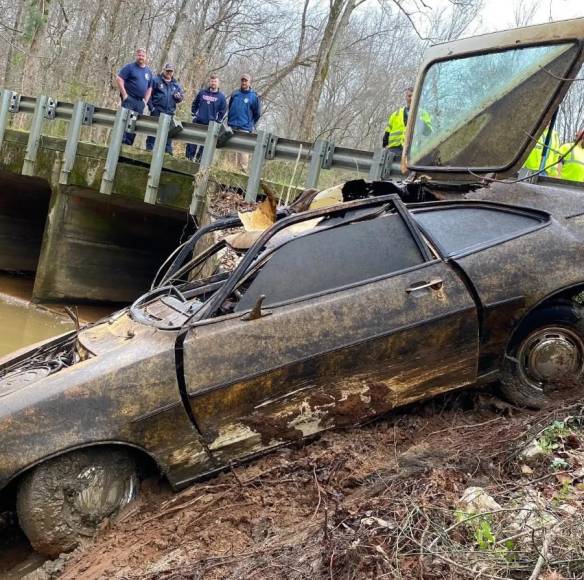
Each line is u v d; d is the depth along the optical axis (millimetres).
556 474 3445
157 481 4312
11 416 3871
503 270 4398
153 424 4008
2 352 9984
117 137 11859
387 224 4488
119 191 12023
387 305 4250
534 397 4496
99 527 4082
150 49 29766
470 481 3549
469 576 2701
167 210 13055
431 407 4547
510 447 3803
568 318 4461
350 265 4379
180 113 18453
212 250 5469
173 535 3783
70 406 3926
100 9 22406
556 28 4926
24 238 16812
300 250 4363
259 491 3961
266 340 4117
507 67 5230
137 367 4043
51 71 23594
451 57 5605
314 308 4207
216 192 10961
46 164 13125
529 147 5012
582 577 2602
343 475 3943
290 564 3098
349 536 3117
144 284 14562
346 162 9852
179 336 4125
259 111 13445
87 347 4453
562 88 4883
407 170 5750
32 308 13109
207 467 4137
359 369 4219
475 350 4387
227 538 3645
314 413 4203
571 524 2887
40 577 3871
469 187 5129
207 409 4059
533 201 4887
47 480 3924
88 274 13781
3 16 25344
